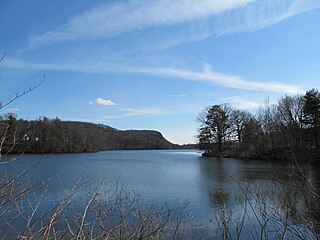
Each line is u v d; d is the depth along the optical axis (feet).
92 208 18.89
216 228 31.76
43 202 30.81
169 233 22.43
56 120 184.34
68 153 255.29
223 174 97.66
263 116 182.39
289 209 16.14
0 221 16.25
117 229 16.34
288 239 17.54
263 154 154.40
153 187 69.10
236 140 230.27
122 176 90.84
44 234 10.90
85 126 342.85
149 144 505.25
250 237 28.27
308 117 153.28
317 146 129.80
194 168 125.80
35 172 65.98
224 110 232.73
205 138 236.22
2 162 10.27
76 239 13.30
